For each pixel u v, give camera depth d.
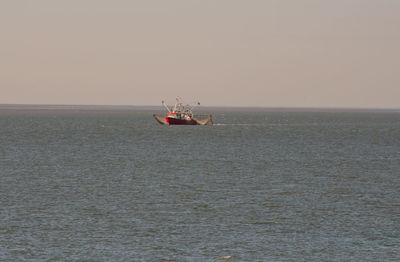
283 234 68.81
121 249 62.41
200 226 72.44
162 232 69.31
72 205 84.75
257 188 102.50
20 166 133.75
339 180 113.75
